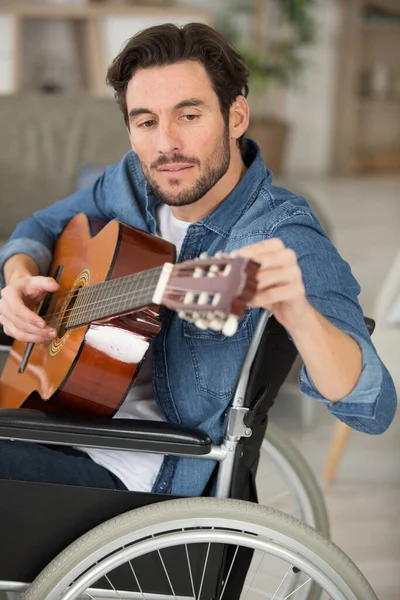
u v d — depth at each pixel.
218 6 7.77
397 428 3.20
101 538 1.38
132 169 1.83
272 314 1.39
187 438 1.39
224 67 1.48
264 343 1.40
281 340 1.43
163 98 1.45
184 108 1.45
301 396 3.29
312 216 1.47
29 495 1.46
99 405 1.51
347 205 7.04
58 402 1.53
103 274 1.52
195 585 1.50
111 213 1.86
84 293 1.55
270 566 2.21
